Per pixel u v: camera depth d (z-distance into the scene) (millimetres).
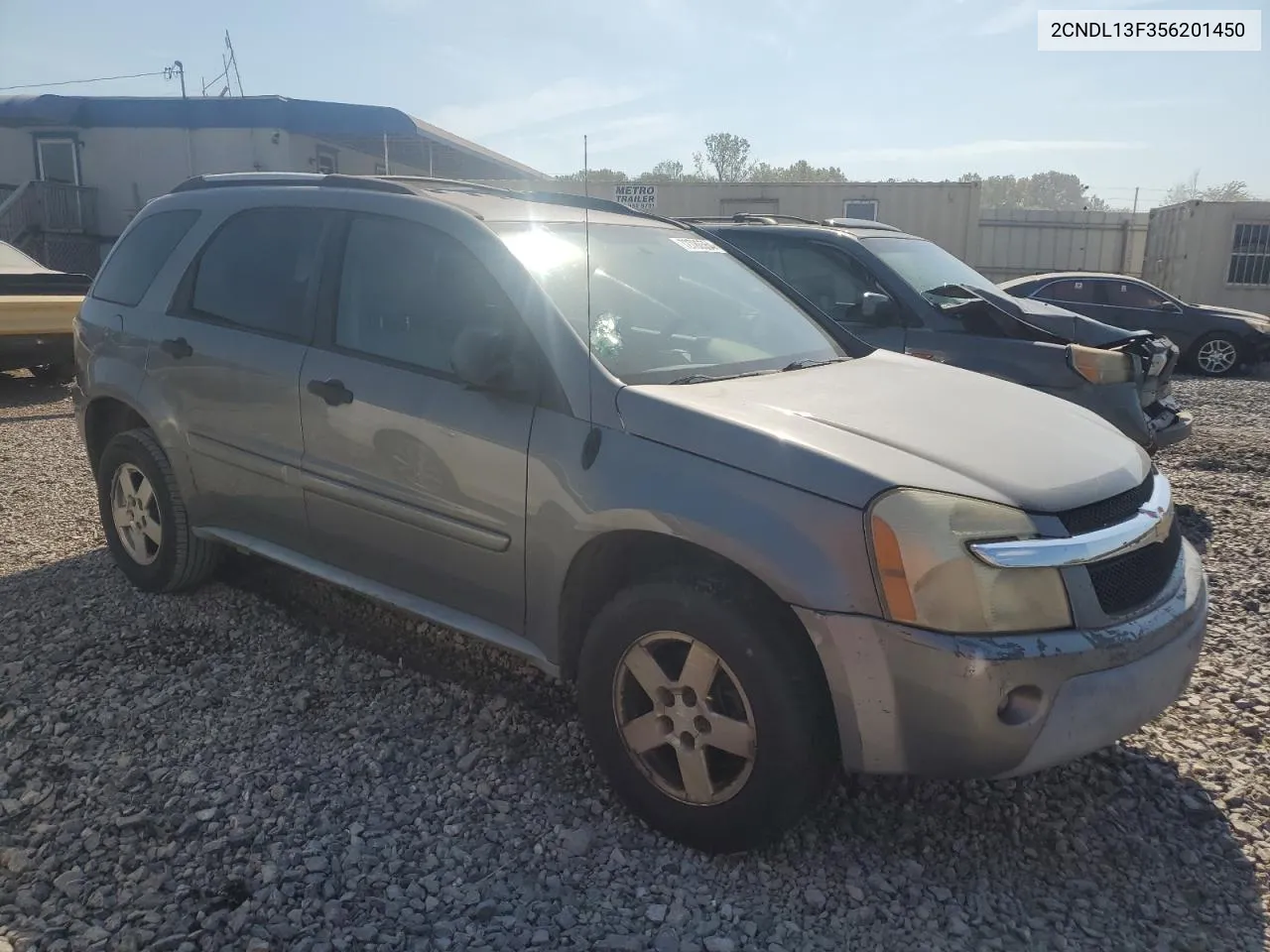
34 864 2762
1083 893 2766
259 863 2777
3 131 20719
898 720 2549
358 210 3844
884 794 3205
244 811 3020
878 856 2902
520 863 2826
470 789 3180
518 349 3209
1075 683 2533
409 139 20547
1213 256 22906
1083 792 3236
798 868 2834
